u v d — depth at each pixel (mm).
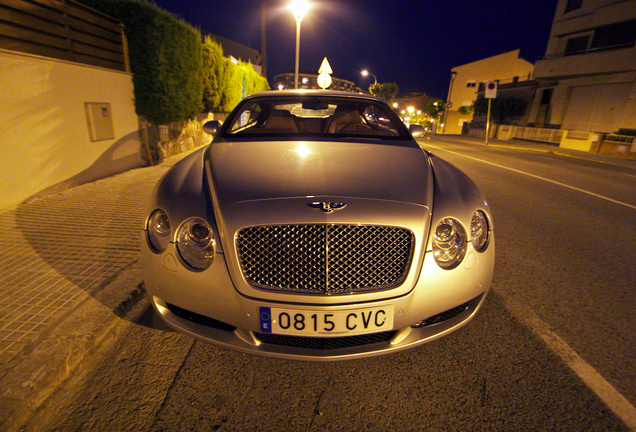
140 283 2387
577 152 15266
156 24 6098
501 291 2645
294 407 1575
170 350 1917
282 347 1607
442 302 1655
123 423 1462
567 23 19531
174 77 6977
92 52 5129
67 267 2600
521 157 12531
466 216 1738
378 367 1838
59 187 4555
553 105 20531
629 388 1715
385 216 1562
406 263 1586
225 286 1560
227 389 1669
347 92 3174
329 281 1529
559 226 4312
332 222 1510
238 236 1540
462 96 42781
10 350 1724
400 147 2338
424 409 1577
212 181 1810
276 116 2705
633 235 4055
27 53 3990
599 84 17516
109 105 5434
